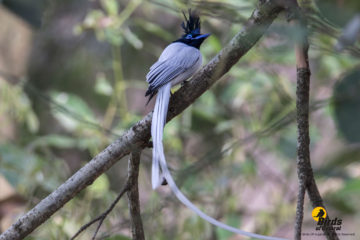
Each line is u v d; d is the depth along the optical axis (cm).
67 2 1503
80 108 987
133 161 591
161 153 539
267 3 422
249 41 490
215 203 908
